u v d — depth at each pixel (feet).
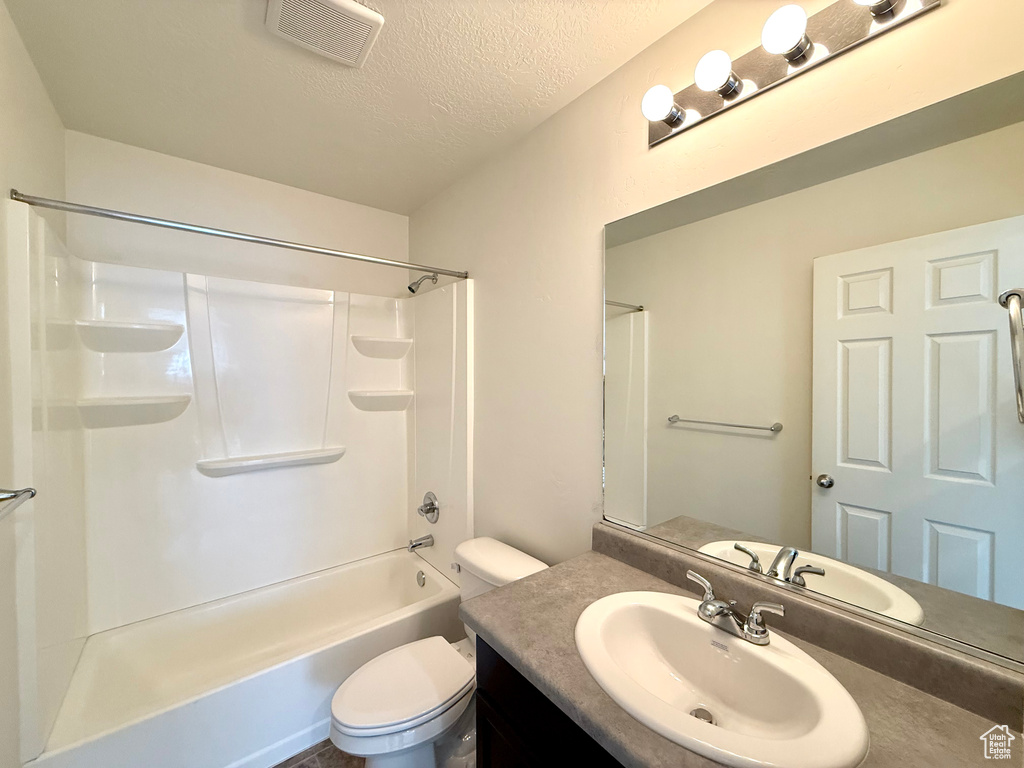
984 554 2.29
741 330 3.34
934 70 2.43
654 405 3.94
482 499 6.11
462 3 3.39
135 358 5.69
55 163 4.84
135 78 4.33
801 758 1.84
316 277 7.31
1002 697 2.12
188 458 6.09
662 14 3.54
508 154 5.59
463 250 6.55
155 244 5.95
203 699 4.42
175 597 6.00
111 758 3.95
